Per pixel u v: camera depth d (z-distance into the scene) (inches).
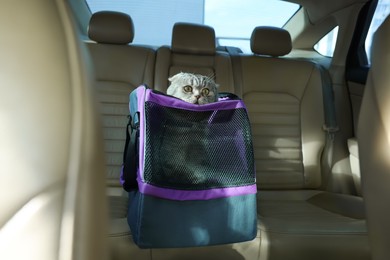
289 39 71.8
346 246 43.6
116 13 67.4
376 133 23.9
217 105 41.7
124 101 64.5
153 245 37.6
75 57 16.0
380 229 24.4
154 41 91.0
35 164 14.4
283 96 69.3
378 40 25.1
